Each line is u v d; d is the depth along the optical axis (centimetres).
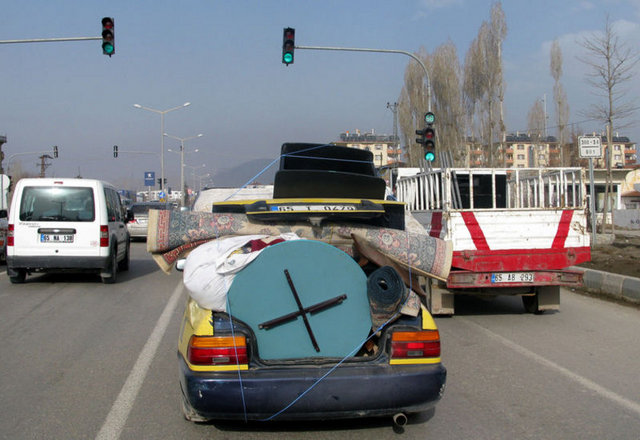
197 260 391
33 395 508
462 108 4178
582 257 809
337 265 394
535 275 802
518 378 566
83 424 441
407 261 446
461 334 763
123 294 1077
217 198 752
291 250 389
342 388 375
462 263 787
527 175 923
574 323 836
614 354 660
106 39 1559
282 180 490
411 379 384
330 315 393
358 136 8944
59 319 843
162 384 541
